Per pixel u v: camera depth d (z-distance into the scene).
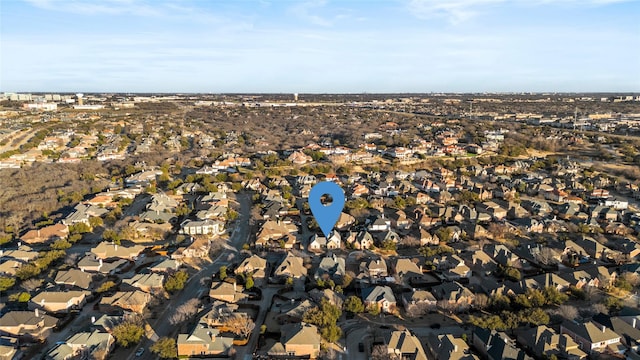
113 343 87.44
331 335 88.69
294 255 123.75
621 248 129.50
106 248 126.62
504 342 83.50
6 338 86.88
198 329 87.38
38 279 113.44
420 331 93.25
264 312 100.00
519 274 113.06
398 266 116.81
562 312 95.94
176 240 138.62
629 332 88.75
